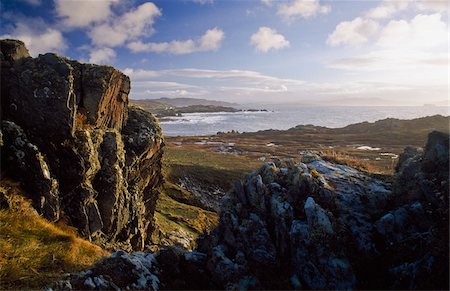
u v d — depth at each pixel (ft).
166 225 160.04
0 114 81.71
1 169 76.33
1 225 67.72
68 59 101.14
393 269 41.14
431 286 36.73
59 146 84.94
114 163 97.66
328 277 42.88
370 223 47.47
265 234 50.96
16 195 74.38
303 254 45.37
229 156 378.32
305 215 49.16
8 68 84.48
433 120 613.93
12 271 57.67
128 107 127.65
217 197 246.68
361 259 44.11
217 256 50.55
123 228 104.83
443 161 46.85
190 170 274.98
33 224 72.49
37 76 83.87
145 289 48.16
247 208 56.08
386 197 51.26
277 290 44.06
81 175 85.66
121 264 51.13
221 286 48.19
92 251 74.02
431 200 45.14
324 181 54.19
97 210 89.81
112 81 103.76
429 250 39.75
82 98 97.96
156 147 122.21
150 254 57.26
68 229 80.18
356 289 41.45
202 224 181.88
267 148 465.88
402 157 60.39
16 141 79.15
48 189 79.00
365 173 61.57
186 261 53.57
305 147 484.74
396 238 45.09
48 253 66.28
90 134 93.97
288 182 56.13
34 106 83.51
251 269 48.11
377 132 606.96
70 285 47.65
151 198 133.69
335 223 46.60
